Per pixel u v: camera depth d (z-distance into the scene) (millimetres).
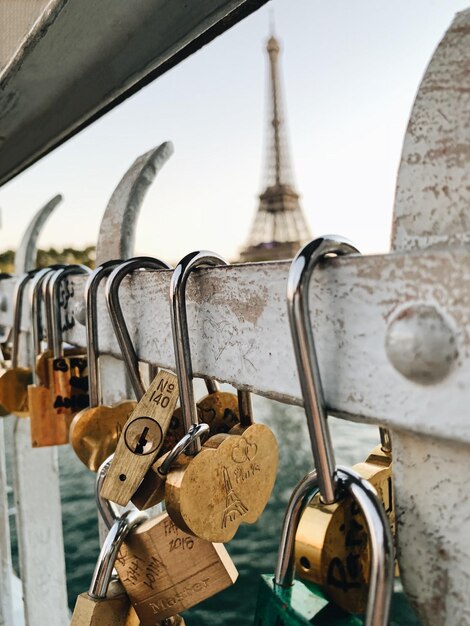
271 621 702
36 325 1675
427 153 596
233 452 899
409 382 571
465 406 521
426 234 601
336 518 666
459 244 575
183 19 1040
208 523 873
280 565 721
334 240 640
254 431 923
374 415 612
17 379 1859
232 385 859
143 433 944
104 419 1259
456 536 577
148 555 959
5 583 2219
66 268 1558
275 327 759
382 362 599
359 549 688
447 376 534
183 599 955
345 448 13312
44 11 1020
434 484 591
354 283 625
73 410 1594
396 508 631
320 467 633
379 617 586
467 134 563
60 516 2209
